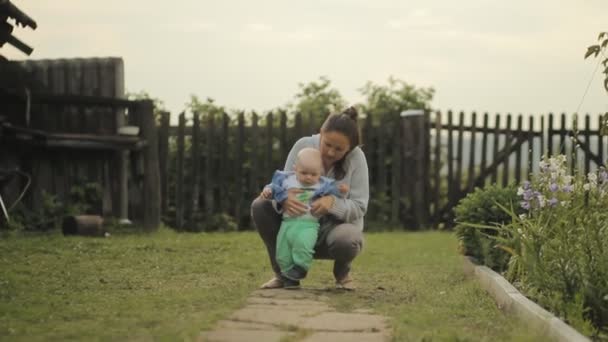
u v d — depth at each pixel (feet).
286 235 21.34
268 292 20.99
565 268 18.45
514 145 51.19
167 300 19.54
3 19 34.73
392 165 49.52
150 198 43.24
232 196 47.06
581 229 19.34
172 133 46.16
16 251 29.99
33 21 34.99
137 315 17.56
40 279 23.22
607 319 17.30
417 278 25.64
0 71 41.83
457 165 50.34
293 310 18.19
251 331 15.81
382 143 49.29
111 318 17.12
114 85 43.42
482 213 26.32
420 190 49.47
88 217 38.09
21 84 42.63
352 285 22.59
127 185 43.39
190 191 46.44
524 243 20.10
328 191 21.21
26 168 41.45
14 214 40.32
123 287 22.06
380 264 29.58
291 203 21.13
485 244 24.99
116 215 43.06
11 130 39.29
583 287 17.65
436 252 34.22
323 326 16.44
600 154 47.24
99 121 43.14
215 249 32.83
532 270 19.56
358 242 21.50
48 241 33.94
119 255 29.78
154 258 29.22
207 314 17.37
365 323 16.80
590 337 16.17
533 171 24.64
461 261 29.17
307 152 21.27
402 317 17.58
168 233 42.01
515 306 18.20
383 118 53.78
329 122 21.29
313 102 58.90
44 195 41.45
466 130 50.62
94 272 25.07
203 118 53.98
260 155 47.88
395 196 49.37
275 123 53.62
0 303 18.79
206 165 46.39
